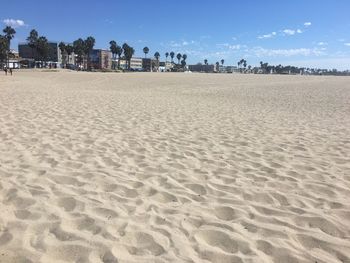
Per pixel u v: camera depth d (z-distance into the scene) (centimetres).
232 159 690
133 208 439
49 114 1154
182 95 2447
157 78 5319
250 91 3011
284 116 1371
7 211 418
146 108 1455
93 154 686
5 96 1748
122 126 994
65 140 789
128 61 13662
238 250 351
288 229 399
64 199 459
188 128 1009
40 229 377
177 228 389
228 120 1205
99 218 405
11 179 526
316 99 2247
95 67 13112
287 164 665
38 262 316
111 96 2014
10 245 342
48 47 11688
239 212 441
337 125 1156
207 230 388
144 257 330
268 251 352
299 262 335
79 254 331
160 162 652
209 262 327
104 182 530
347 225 415
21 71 7338
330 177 593
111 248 342
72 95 1966
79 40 12069
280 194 507
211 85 3947
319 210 455
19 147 712
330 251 357
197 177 574
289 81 5531
